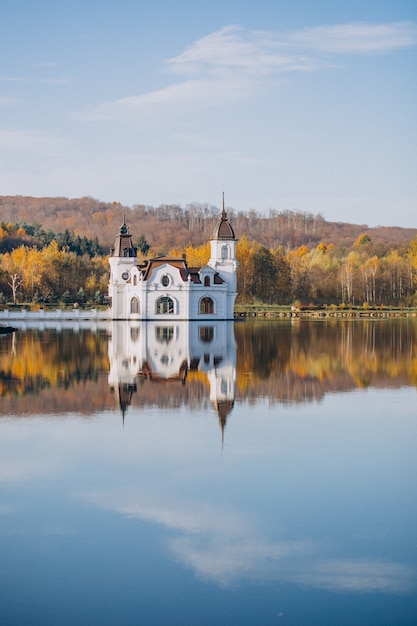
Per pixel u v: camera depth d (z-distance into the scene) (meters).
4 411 42.03
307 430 38.00
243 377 55.62
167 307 144.38
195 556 23.30
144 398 46.19
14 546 23.95
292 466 31.73
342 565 22.78
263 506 27.14
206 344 85.38
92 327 120.38
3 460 32.38
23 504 27.27
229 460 32.56
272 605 20.72
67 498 27.86
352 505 27.28
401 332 112.38
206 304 146.50
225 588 21.53
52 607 20.55
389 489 28.91
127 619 20.08
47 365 62.16
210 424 39.16
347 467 31.66
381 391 50.03
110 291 156.12
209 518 26.09
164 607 20.58
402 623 19.86
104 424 38.97
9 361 65.12
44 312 148.75
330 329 120.31
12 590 21.42
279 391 49.47
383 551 23.67
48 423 39.09
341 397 47.56
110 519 25.95
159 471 30.94
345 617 20.11
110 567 22.67
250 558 23.25
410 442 35.69
